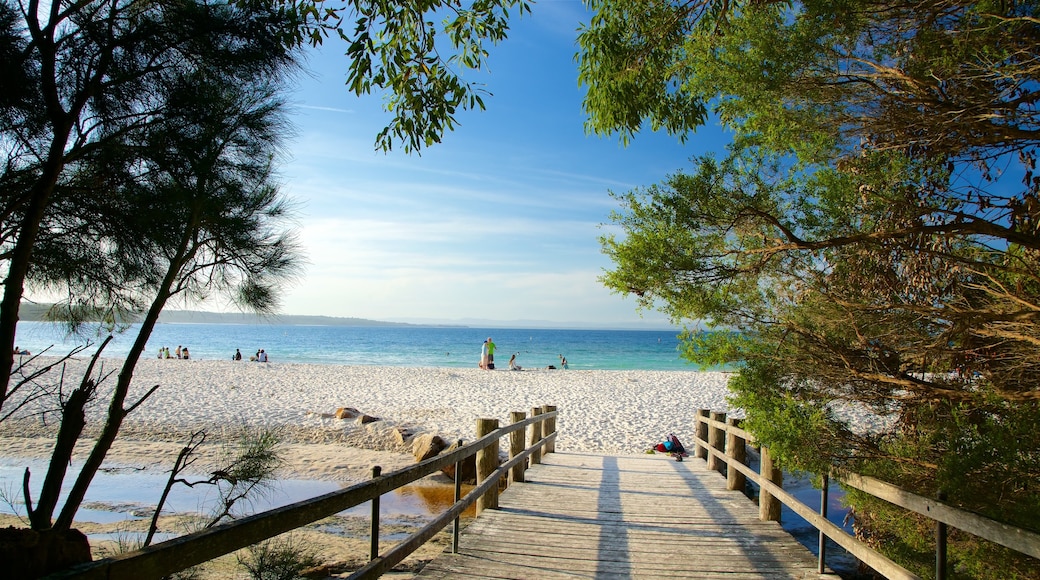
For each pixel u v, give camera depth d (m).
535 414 9.19
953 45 3.41
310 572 6.12
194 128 3.33
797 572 4.66
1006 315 3.27
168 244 3.33
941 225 3.35
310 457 12.55
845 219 4.13
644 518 6.21
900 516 4.13
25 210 3.08
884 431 4.57
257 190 3.59
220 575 5.43
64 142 2.96
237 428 14.73
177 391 21.59
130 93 3.25
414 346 77.88
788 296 4.54
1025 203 3.36
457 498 5.11
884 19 3.70
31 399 3.08
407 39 4.19
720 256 4.33
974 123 3.30
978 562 3.45
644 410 18.72
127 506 8.83
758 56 4.04
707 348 4.57
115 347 60.12
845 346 4.27
